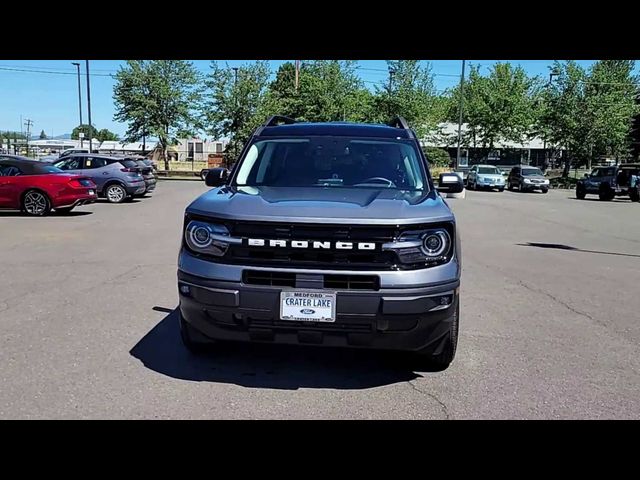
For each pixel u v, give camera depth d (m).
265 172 4.89
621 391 4.04
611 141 45.19
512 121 48.47
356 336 3.67
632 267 9.21
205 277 3.72
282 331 3.71
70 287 6.85
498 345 5.03
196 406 3.65
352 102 42.28
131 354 4.55
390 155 4.99
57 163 19.48
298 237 3.64
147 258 8.95
